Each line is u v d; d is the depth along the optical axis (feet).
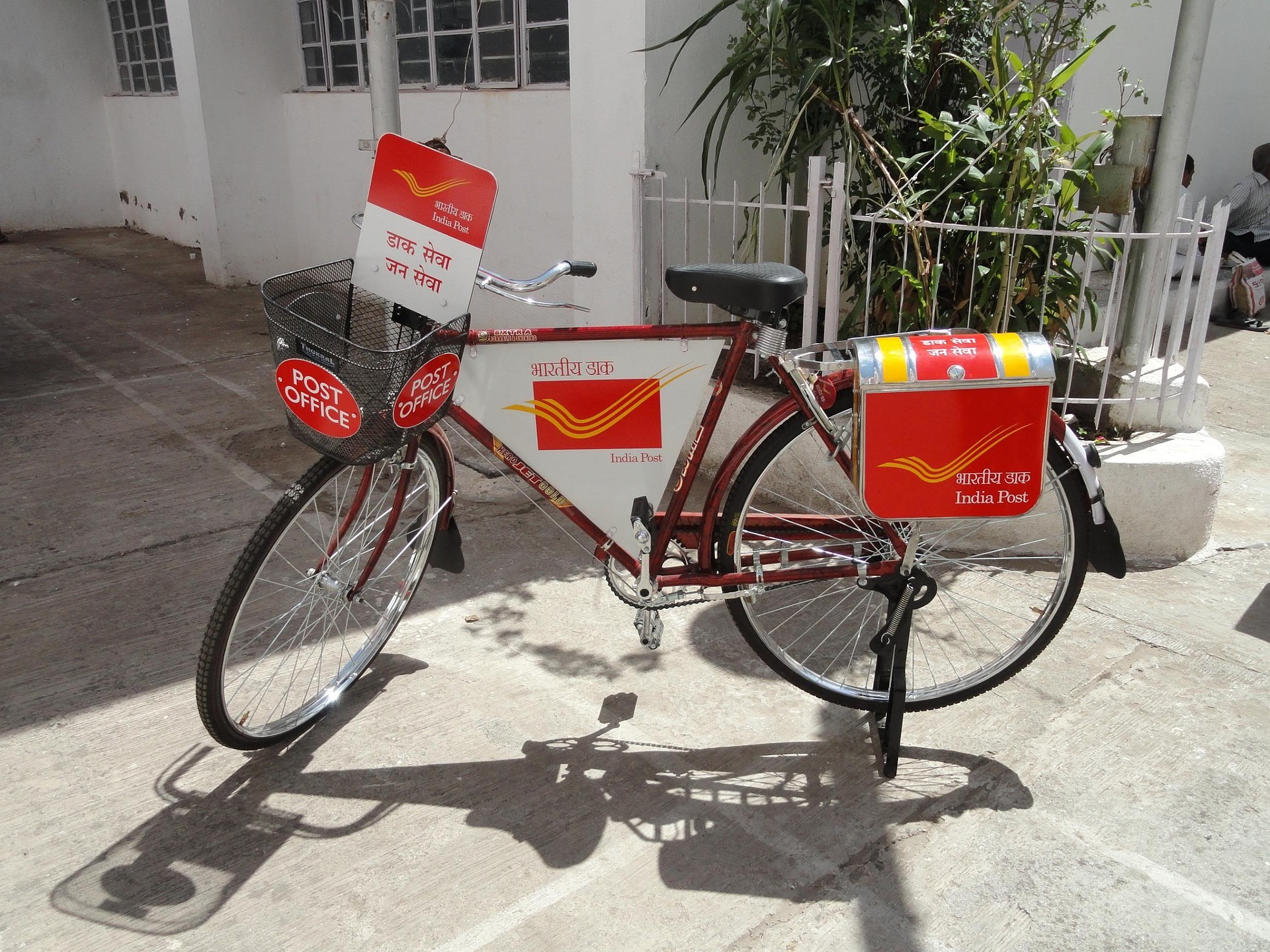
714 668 9.33
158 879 6.83
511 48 18.35
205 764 7.97
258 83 24.40
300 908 6.61
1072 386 12.43
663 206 13.01
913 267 12.41
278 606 10.28
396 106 12.73
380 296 7.46
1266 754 8.10
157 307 23.52
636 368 7.69
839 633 9.80
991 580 10.80
